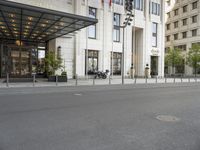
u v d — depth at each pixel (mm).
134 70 35531
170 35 66688
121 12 33656
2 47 27172
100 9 31500
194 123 7070
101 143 5078
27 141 5133
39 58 29406
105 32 32031
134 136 5637
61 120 7129
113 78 32062
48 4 26953
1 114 7805
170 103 11031
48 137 5441
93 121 7082
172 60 57156
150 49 37938
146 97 13172
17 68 27453
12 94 13391
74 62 29391
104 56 31922
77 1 29078
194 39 56969
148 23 37531
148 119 7492
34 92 14539
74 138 5398
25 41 28422
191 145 5047
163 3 39844
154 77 37750
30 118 7305
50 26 21453
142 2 36969
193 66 53031
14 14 17578
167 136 5684
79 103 10438
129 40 34656
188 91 17141
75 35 29172
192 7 57781
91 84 21156
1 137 5395
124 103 10742
